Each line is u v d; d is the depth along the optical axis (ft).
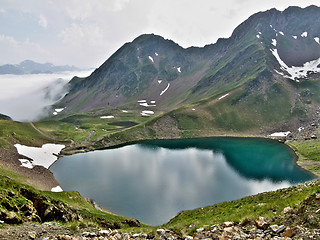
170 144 566.77
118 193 259.39
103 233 46.06
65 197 174.81
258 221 44.98
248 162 384.68
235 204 115.85
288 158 410.31
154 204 230.27
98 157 445.78
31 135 517.96
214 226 53.11
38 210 81.41
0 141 409.28
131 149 518.37
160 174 322.14
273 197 101.86
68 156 461.78
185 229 72.43
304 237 32.24
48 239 39.37
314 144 472.44
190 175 315.99
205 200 236.43
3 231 44.50
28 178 275.18
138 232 53.01
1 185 77.92
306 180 298.97
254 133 654.12
